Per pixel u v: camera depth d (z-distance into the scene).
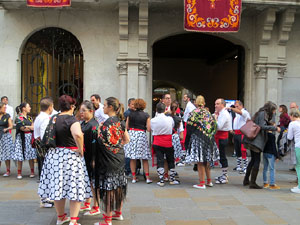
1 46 10.49
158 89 32.94
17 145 7.34
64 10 10.58
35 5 9.49
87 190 4.30
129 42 10.55
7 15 10.48
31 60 10.75
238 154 8.48
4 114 7.60
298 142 6.35
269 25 10.67
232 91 20.11
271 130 6.38
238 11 9.90
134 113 7.00
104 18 10.70
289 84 11.54
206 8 9.90
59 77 11.28
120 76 10.59
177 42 15.88
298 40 11.54
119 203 4.43
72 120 4.12
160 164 6.80
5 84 10.50
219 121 6.98
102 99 10.73
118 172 4.39
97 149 4.41
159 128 6.75
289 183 7.25
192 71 21.25
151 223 4.57
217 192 6.33
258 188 6.66
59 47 10.88
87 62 10.70
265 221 4.68
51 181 4.10
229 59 18.72
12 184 6.85
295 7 10.20
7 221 4.60
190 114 6.59
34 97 11.06
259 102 11.20
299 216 4.91
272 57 11.16
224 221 4.67
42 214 4.93
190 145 6.54
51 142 4.11
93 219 4.71
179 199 5.80
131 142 6.92
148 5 10.26
